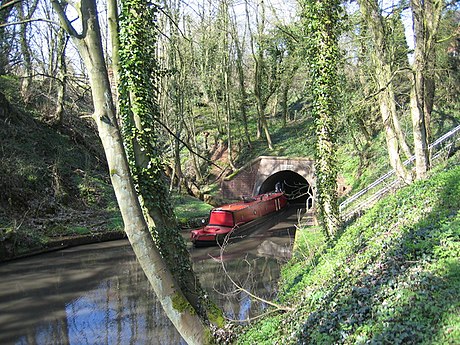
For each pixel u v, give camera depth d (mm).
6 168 22984
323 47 13234
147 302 14250
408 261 7254
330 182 13789
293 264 15000
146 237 8016
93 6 7609
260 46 37125
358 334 6086
